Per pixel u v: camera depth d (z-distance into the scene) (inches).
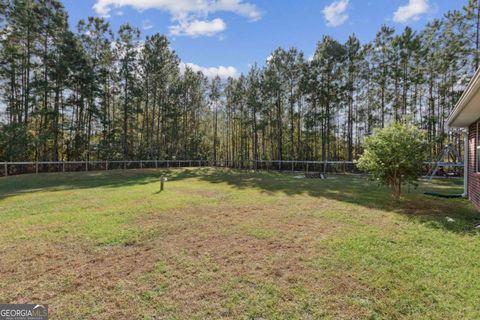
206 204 292.7
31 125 772.6
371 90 870.4
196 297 109.7
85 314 98.3
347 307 102.3
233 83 1184.2
